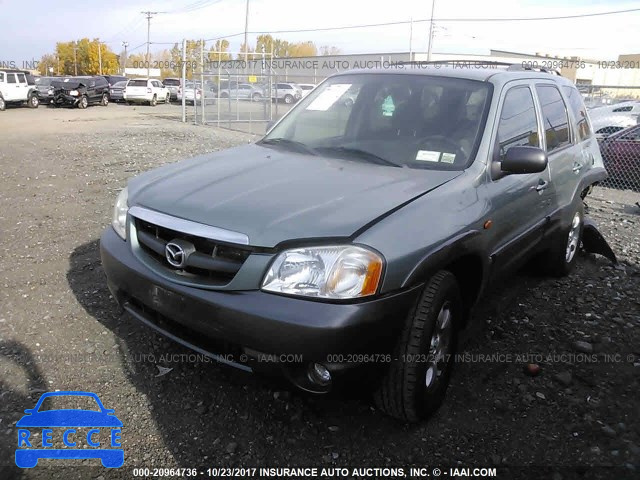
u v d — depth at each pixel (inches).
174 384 131.7
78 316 161.6
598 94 726.5
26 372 133.6
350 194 118.1
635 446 117.3
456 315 125.6
